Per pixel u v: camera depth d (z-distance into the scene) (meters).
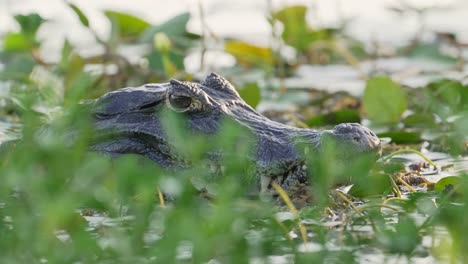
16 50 21.31
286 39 22.42
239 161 11.41
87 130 12.09
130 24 22.16
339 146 11.38
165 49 19.48
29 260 9.28
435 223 10.19
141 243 9.67
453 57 22.95
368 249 9.68
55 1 26.34
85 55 21.94
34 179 10.66
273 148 11.68
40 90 17.86
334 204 11.25
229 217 9.63
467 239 9.38
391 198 11.20
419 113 17.02
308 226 10.45
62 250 9.50
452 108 16.70
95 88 19.47
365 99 16.72
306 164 11.53
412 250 9.62
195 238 9.30
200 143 11.55
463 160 14.14
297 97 19.19
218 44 23.16
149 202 10.22
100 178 11.02
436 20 27.92
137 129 12.49
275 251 9.66
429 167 13.75
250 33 25.56
